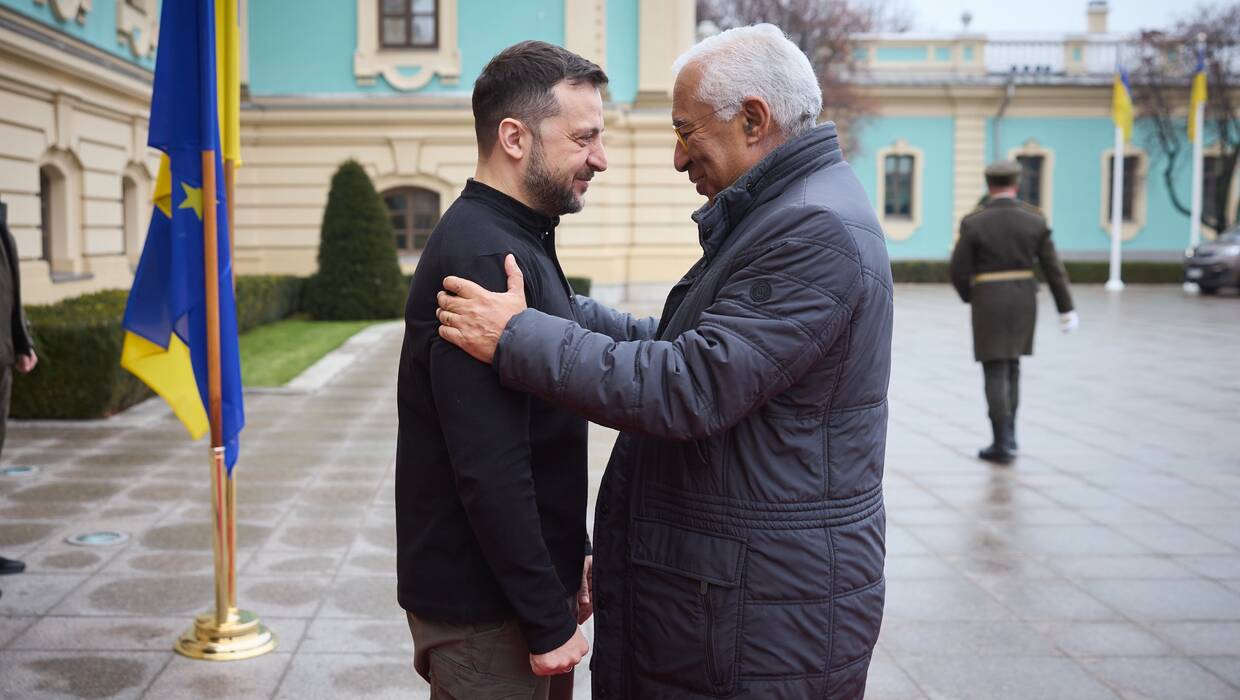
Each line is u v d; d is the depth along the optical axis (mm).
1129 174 32125
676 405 1938
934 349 14008
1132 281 30203
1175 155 31125
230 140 3869
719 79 2141
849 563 2074
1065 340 14938
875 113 30938
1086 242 32156
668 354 1966
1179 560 4930
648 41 19891
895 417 8852
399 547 2154
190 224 3715
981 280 6887
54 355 7871
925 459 7148
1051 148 31875
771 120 2139
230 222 3885
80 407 7949
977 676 3648
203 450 7047
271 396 9492
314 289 16375
